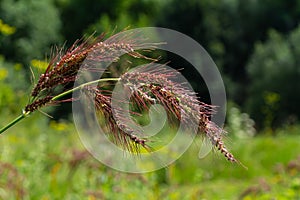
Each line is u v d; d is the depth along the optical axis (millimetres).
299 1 56750
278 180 8805
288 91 42156
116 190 7730
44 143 10062
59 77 2740
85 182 8008
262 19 55125
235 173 12180
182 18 48125
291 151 14508
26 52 26344
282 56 42750
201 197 8336
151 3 48156
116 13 43844
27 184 7492
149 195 7988
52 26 32219
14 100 11344
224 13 52906
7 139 9680
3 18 30422
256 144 14891
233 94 47938
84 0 42500
